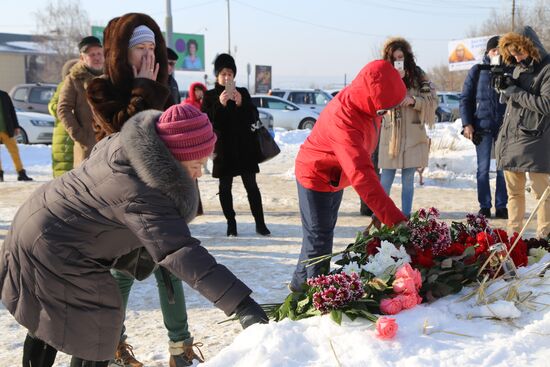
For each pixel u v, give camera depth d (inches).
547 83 211.5
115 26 131.5
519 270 121.0
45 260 99.0
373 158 300.4
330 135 146.9
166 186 93.4
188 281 93.0
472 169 428.1
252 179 274.7
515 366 88.0
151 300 190.1
